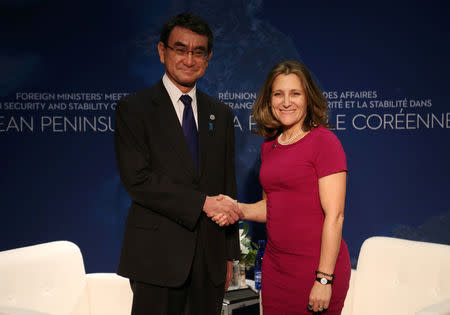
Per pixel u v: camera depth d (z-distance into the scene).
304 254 1.84
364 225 3.55
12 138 3.46
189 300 1.91
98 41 3.44
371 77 3.49
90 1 3.41
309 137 1.87
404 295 2.21
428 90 3.49
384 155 3.53
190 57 1.83
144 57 3.46
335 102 3.50
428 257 2.18
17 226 3.50
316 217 1.84
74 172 3.50
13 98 3.44
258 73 3.48
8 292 2.06
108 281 2.35
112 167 3.51
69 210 3.52
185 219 1.80
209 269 1.91
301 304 1.85
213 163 1.93
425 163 3.52
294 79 1.89
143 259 1.82
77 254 2.38
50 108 3.46
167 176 1.83
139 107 1.85
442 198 3.53
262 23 3.45
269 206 1.98
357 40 3.47
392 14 3.45
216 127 1.98
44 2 3.40
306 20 3.46
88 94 3.46
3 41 3.41
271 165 1.95
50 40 3.42
